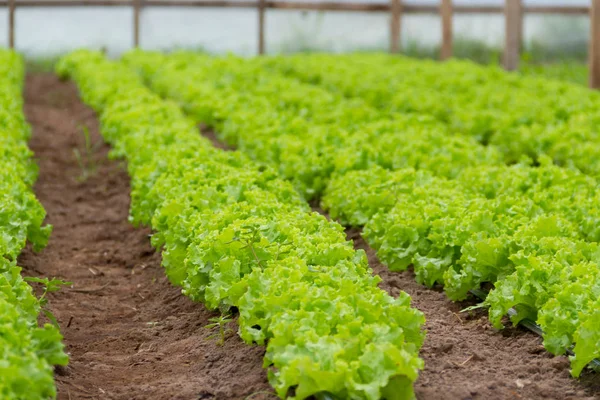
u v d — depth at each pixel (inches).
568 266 269.4
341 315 223.8
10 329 208.8
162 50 1210.6
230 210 315.3
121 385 258.8
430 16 1214.3
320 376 202.4
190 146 439.2
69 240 434.9
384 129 528.1
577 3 1206.9
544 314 253.8
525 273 270.1
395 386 208.2
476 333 282.8
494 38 1217.4
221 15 1210.0
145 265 390.9
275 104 654.5
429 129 534.3
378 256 338.0
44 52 1197.7
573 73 1001.5
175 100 740.0
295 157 444.8
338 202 393.1
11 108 584.1
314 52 1206.9
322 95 674.2
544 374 249.8
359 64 920.9
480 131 570.3
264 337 241.0
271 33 1217.4
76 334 308.5
